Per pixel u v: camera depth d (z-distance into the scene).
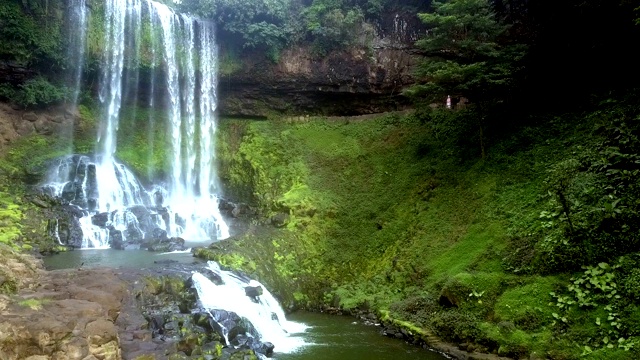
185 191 26.61
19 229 18.48
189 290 13.76
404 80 27.78
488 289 13.98
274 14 28.30
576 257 13.34
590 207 14.17
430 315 14.66
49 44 23.89
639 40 19.08
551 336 12.02
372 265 19.28
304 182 24.06
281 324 15.63
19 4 23.53
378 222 20.95
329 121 28.30
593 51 20.50
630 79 19.11
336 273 19.42
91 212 21.33
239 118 29.48
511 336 12.45
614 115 17.17
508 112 21.70
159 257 17.80
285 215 21.75
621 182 14.38
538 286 13.27
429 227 18.83
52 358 8.33
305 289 18.33
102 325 9.25
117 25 26.17
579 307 12.30
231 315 13.03
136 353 9.95
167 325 11.75
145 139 26.77
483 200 18.05
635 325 11.25
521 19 24.31
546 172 16.97
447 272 16.00
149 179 25.25
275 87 28.95
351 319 16.55
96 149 25.02
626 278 12.23
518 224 15.78
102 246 20.05
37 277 12.47
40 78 24.12
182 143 27.56
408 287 16.78
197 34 28.52
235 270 16.89
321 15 28.81
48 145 23.81
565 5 21.05
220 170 26.84
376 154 24.77
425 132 24.38
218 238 22.02
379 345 13.94
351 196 22.98
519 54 20.17
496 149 19.94
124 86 27.12
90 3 25.44
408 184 21.89
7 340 8.14
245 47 28.55
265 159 26.00
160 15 27.38
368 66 28.20
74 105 25.33
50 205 20.75
